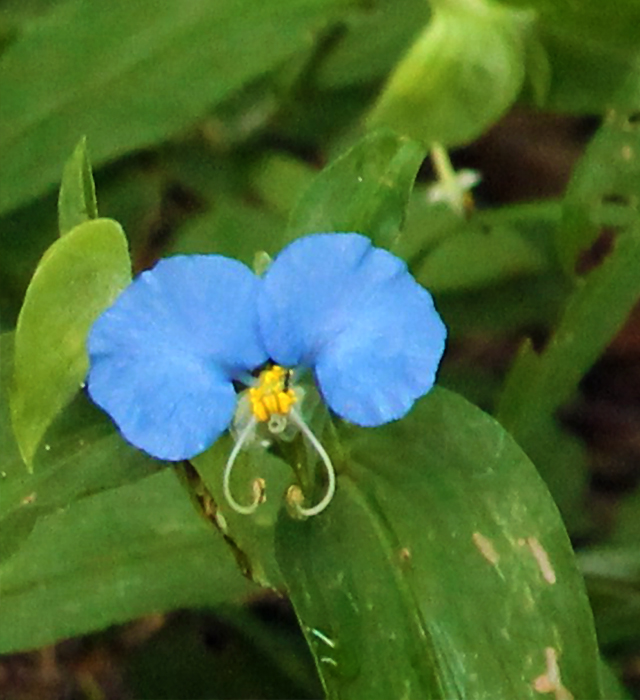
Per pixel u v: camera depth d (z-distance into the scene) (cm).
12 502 29
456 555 29
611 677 33
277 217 37
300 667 37
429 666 29
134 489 32
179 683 37
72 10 34
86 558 32
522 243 37
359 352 29
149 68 34
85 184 29
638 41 33
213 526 29
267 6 34
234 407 29
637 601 35
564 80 34
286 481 30
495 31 32
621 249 32
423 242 36
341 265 28
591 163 33
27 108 34
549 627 29
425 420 30
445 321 37
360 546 30
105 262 28
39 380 28
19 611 32
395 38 37
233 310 28
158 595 33
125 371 28
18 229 37
